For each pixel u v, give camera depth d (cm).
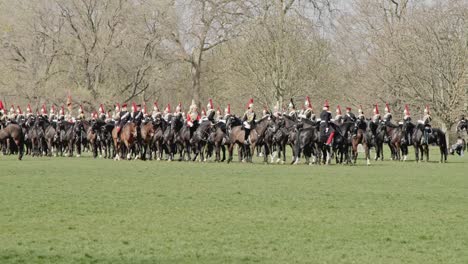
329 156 6391
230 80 12612
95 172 5194
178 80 13500
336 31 13375
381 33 12381
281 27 11888
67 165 6084
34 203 3378
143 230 2702
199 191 3869
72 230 2702
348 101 12494
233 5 12519
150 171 5309
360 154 9162
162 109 13488
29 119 8225
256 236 2591
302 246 2428
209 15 12644
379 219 2942
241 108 12456
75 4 11994
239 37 12488
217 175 4922
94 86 12175
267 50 11806
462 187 4119
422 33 10969
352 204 3369
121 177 4741
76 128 7969
